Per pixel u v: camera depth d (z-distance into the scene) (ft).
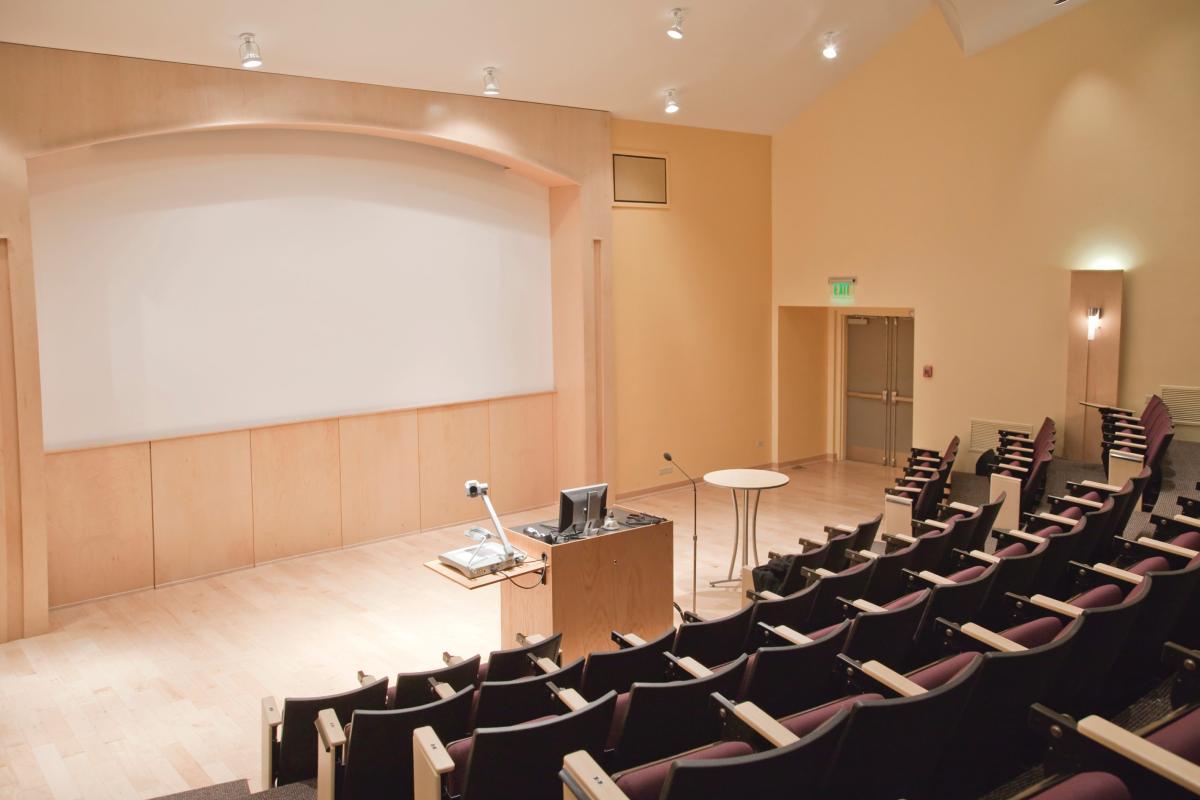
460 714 9.75
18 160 17.88
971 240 27.04
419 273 25.09
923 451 28.07
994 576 12.01
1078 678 9.16
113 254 20.20
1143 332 23.59
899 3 25.93
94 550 20.30
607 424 28.07
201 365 21.61
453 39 21.03
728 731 8.06
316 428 23.41
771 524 26.16
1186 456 21.79
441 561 15.11
